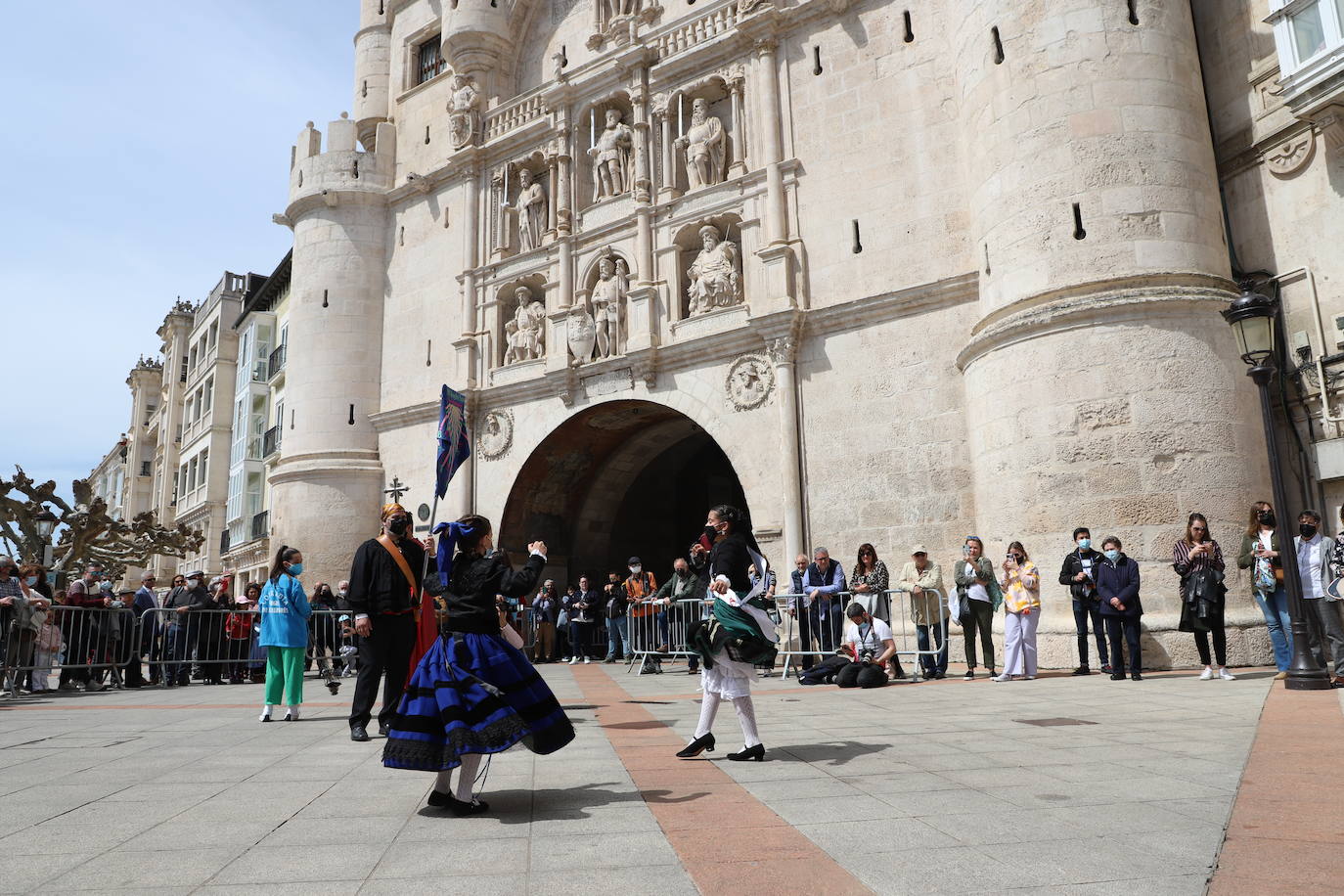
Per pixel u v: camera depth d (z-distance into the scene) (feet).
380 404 81.20
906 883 10.02
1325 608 30.17
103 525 77.82
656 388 63.31
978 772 16.49
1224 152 44.88
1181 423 39.40
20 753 21.61
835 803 14.28
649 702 32.30
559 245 70.49
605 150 69.31
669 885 10.21
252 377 117.39
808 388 56.39
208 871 11.12
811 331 56.59
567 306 69.62
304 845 12.34
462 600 14.97
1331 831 11.66
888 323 53.88
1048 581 41.01
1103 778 15.55
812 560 54.34
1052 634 40.29
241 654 51.44
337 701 36.73
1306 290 40.75
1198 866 10.36
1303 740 18.42
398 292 82.02
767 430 57.52
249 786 16.89
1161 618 38.24
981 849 11.32
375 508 78.59
